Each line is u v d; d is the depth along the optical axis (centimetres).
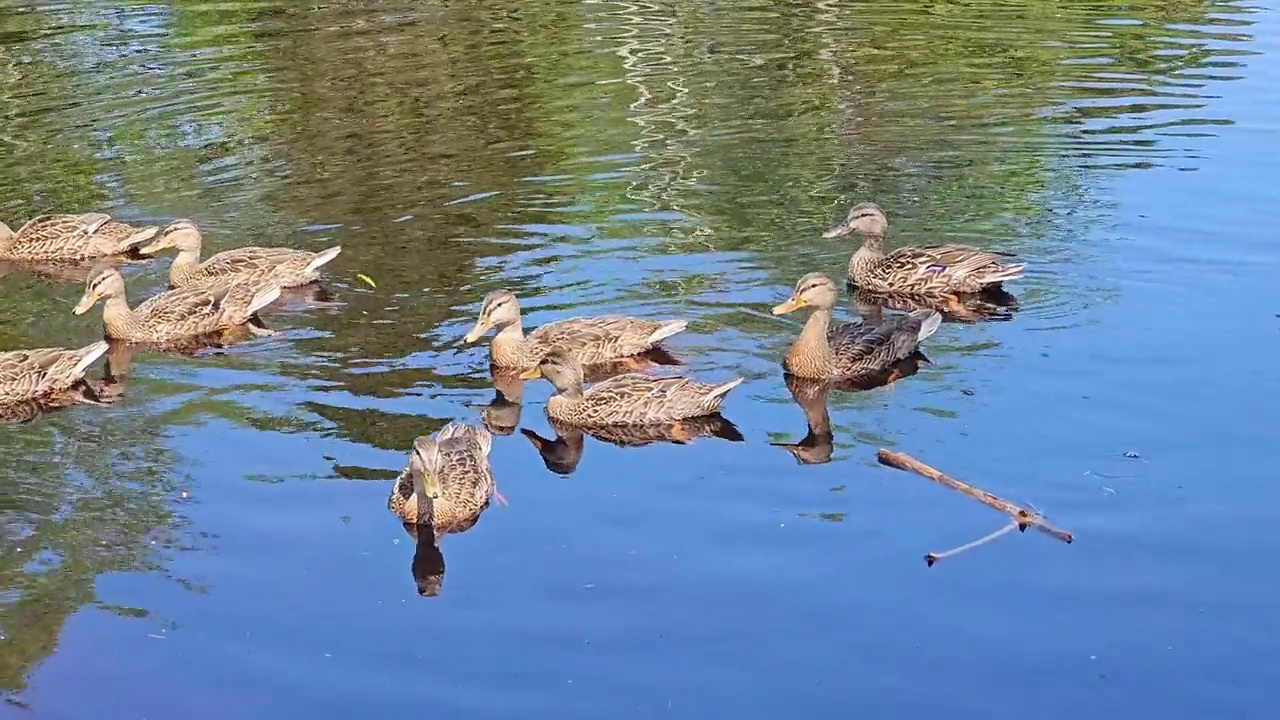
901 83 2798
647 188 2256
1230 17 3291
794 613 1177
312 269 1930
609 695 1082
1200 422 1479
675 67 2941
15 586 1238
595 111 2644
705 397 1557
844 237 2059
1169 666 1099
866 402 1572
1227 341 1672
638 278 1925
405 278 1941
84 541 1309
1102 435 1459
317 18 3378
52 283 2041
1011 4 3453
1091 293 1836
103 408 1602
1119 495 1341
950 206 2150
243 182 2306
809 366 1638
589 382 1681
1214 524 1288
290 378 1666
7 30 3259
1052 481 1372
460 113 2647
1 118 2614
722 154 2406
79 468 1454
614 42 3141
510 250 2023
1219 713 1045
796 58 2995
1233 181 2202
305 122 2600
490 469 1436
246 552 1288
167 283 2028
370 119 2619
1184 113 2553
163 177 2330
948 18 3319
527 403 1611
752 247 2027
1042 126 2503
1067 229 2039
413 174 2333
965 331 1752
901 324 1686
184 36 3203
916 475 1395
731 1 3522
